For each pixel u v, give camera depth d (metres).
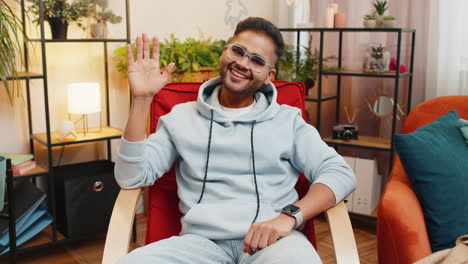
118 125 2.86
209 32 3.15
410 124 1.91
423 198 1.61
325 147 1.57
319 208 1.41
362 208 2.82
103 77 2.77
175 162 1.70
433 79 2.74
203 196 1.54
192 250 1.40
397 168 1.81
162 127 1.63
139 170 1.46
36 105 2.56
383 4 2.68
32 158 2.38
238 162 1.55
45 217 2.38
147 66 1.45
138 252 1.32
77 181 2.35
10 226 2.10
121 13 2.70
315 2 3.20
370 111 3.05
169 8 2.94
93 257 2.40
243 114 1.60
